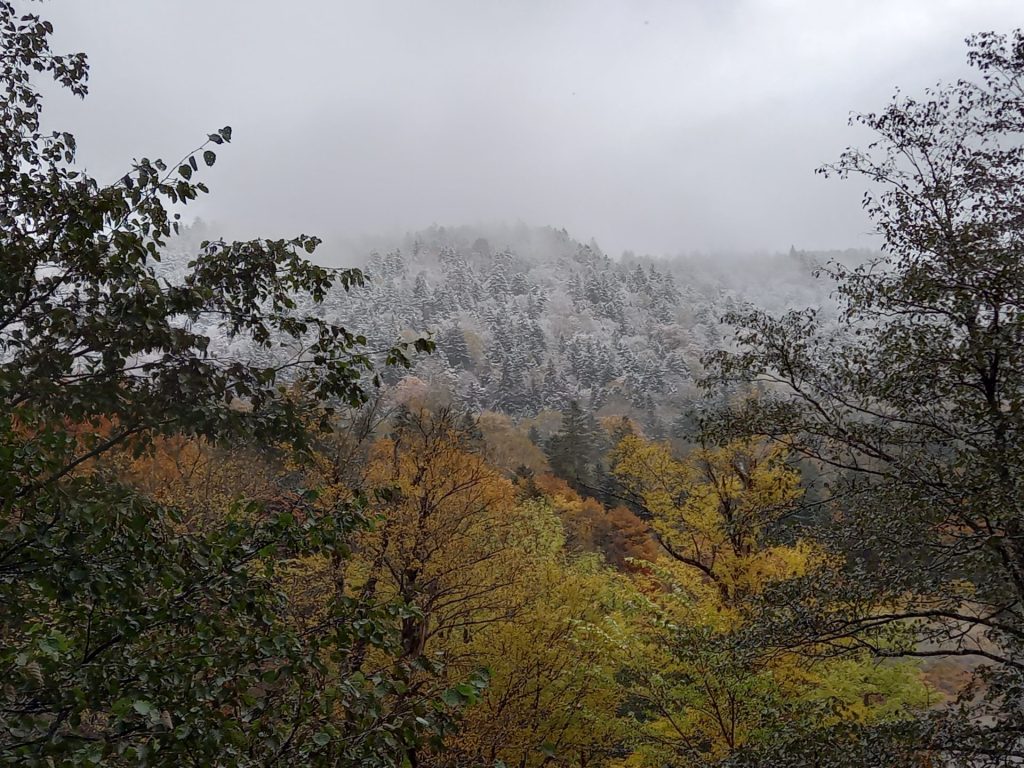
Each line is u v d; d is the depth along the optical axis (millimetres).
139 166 4035
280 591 4273
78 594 3590
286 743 3725
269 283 4883
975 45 6754
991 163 6926
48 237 4145
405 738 3643
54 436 3312
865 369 7156
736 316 7836
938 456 6766
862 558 7172
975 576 6727
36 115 5207
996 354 6262
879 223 7348
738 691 8914
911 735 6234
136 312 3971
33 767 2938
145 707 3025
